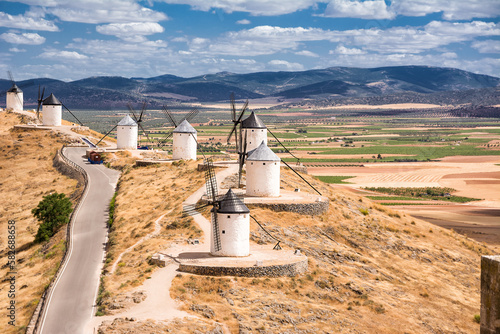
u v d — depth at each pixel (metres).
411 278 65.56
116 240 65.75
